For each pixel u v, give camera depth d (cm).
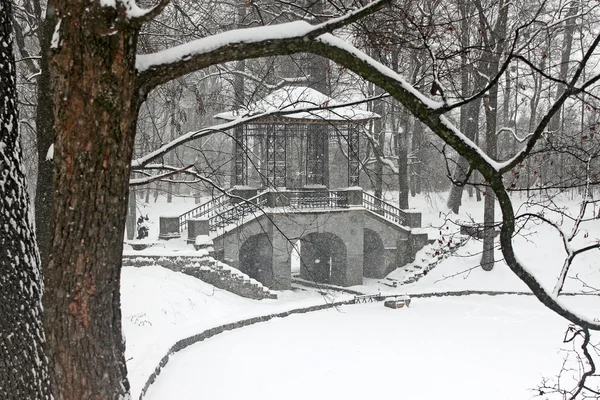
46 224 624
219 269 2561
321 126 3253
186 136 873
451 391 1644
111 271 505
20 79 2003
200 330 2041
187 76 2116
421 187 5528
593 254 2977
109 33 433
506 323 2355
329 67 1365
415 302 2712
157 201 5538
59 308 495
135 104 479
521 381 1714
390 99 3719
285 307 2461
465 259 3155
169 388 1573
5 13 505
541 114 3862
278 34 478
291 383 1659
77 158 461
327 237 3359
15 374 493
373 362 1866
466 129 3534
